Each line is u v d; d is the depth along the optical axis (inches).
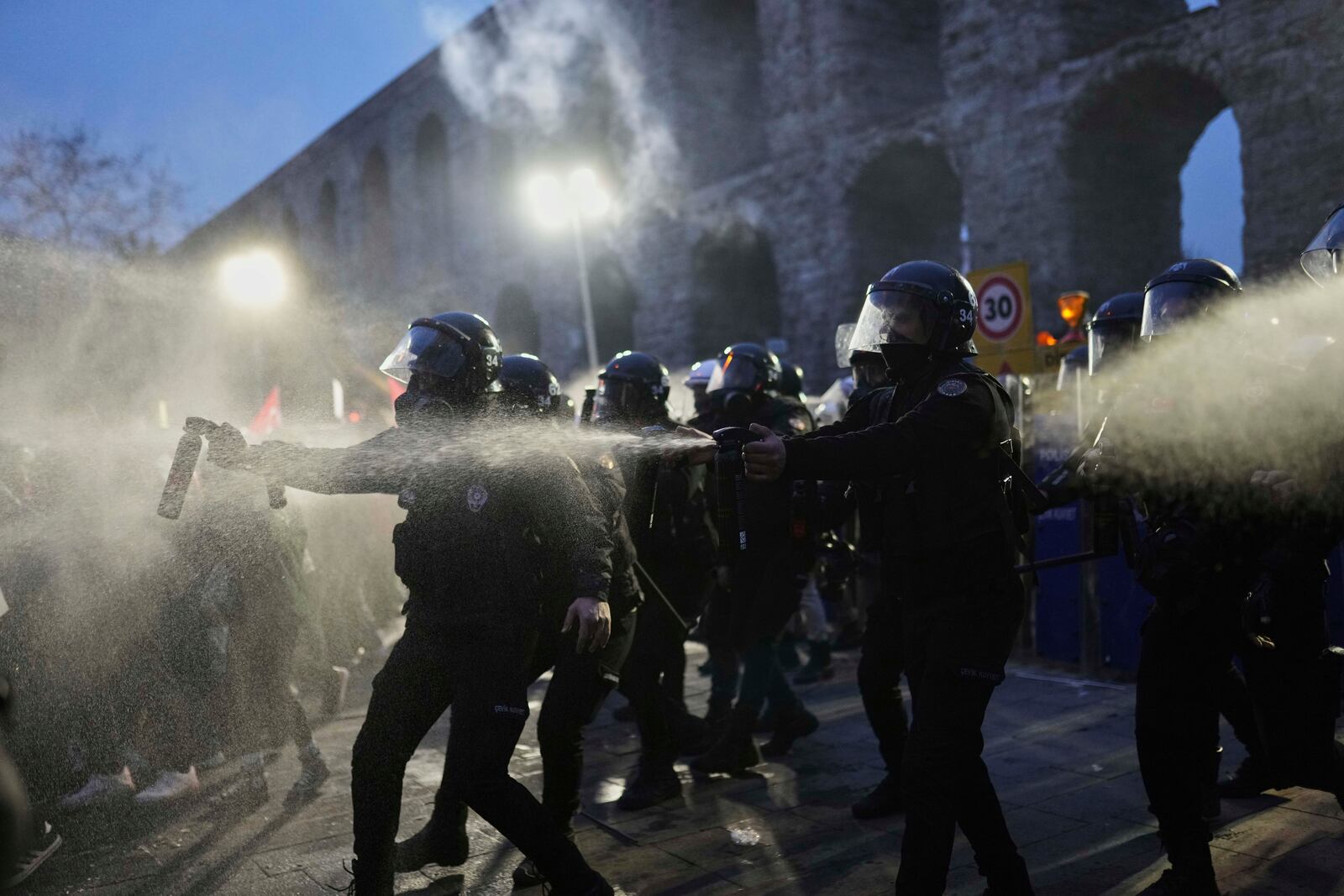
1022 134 674.8
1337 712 126.8
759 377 198.5
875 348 122.0
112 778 167.8
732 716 186.4
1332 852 140.4
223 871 146.1
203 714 181.0
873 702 160.9
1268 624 124.0
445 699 121.0
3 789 71.7
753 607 186.5
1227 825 151.3
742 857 149.6
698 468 178.9
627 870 146.3
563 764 145.9
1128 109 650.8
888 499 118.0
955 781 111.2
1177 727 119.3
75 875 144.9
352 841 156.6
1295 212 542.9
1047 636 260.5
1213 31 574.9
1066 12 662.5
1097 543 131.3
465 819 143.6
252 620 174.1
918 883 109.0
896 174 812.6
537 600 121.2
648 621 172.2
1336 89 527.5
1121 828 154.7
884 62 818.2
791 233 843.4
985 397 112.3
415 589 119.7
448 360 125.1
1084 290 655.8
